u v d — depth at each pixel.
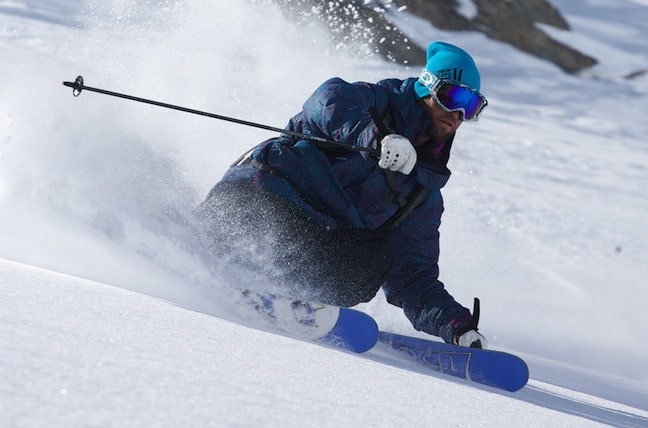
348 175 9.69
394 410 3.90
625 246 30.02
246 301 8.19
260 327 7.44
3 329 3.49
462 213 29.33
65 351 3.32
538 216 31.64
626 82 72.31
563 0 86.31
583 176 41.62
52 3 46.81
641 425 7.57
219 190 9.79
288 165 9.68
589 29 81.06
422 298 10.04
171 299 7.71
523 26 76.38
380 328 11.80
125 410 2.71
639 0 91.62
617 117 64.00
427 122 9.61
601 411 8.02
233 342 4.85
